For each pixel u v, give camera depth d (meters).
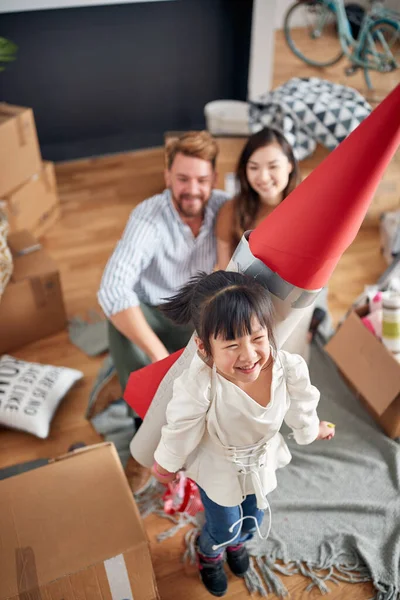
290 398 1.06
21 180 2.55
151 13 3.08
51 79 3.16
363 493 1.65
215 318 0.86
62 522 1.19
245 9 3.18
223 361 0.90
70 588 1.11
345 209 0.82
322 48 4.99
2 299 2.01
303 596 1.43
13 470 1.69
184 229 1.62
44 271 2.07
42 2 2.75
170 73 3.36
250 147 1.56
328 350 1.95
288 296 0.92
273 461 1.17
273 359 0.99
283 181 1.58
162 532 1.58
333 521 1.58
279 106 2.62
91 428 1.87
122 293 1.53
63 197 3.12
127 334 1.54
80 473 1.28
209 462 1.12
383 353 1.73
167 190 1.64
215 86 3.51
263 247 0.91
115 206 3.06
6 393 1.84
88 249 2.73
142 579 1.16
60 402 1.96
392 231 2.57
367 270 2.57
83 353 2.15
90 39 3.08
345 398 1.92
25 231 2.30
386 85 4.16
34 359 2.12
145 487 1.67
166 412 1.05
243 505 1.31
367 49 4.05
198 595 1.44
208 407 1.02
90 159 3.52
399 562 1.47
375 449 1.76
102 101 3.34
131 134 3.54
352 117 2.50
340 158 0.80
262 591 1.44
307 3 4.43
